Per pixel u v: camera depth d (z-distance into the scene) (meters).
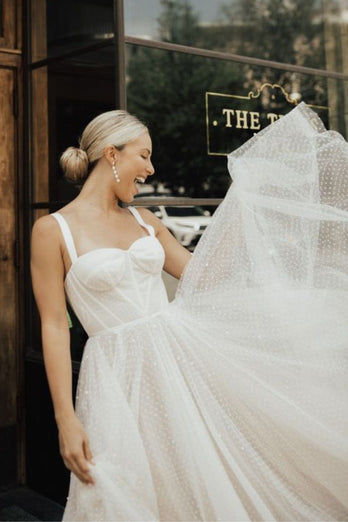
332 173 2.60
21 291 3.96
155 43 3.75
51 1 3.80
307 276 2.54
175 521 2.20
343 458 2.37
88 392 2.23
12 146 3.94
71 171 2.41
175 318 2.39
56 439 3.72
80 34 3.66
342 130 4.60
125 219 2.45
